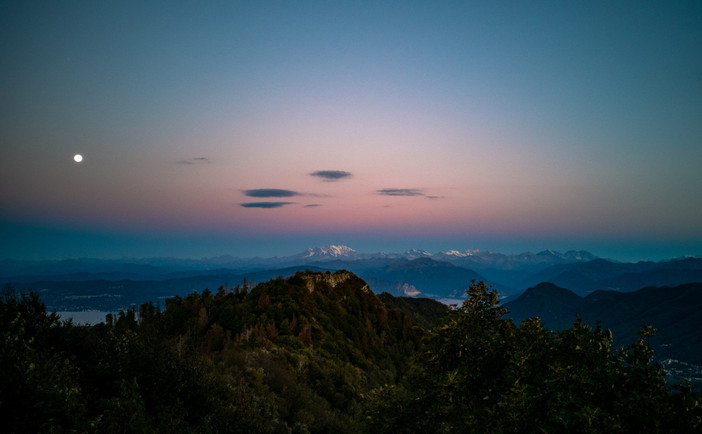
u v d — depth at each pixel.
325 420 28.38
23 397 10.92
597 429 8.32
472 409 11.21
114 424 12.29
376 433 12.41
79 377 14.48
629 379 9.47
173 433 14.12
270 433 20.16
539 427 8.90
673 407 8.76
